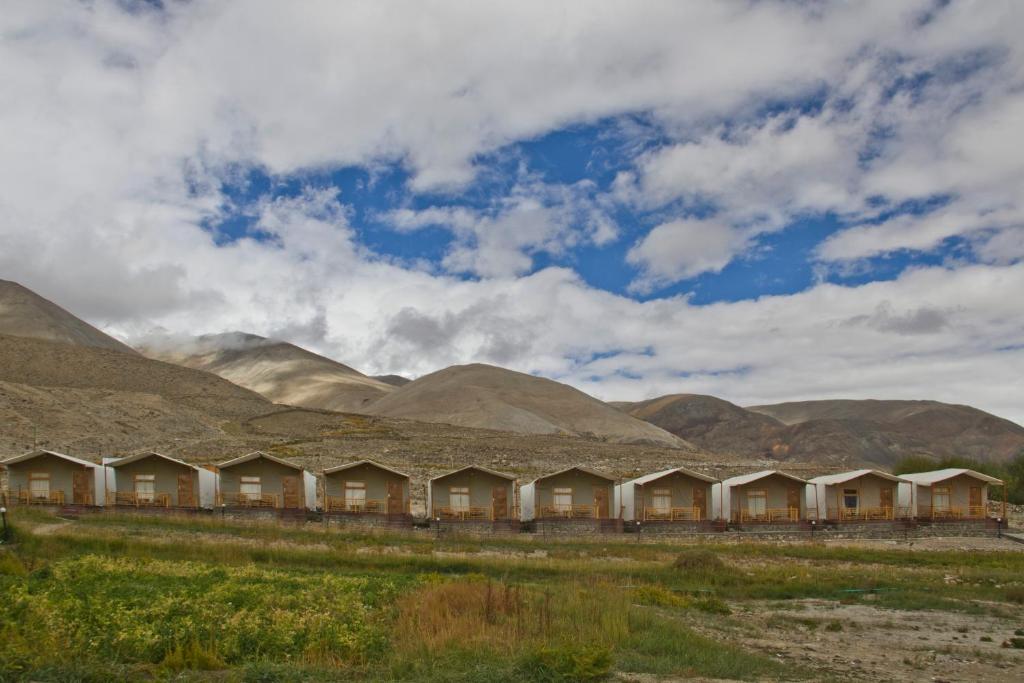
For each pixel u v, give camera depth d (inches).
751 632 1255.5
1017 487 4055.1
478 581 1395.2
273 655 930.7
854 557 2191.2
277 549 1802.4
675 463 4926.2
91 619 1000.9
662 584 1707.7
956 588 1744.6
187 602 1116.5
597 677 860.0
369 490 2613.2
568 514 2630.4
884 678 967.6
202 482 2613.2
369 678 837.8
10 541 1622.8
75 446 4165.8
